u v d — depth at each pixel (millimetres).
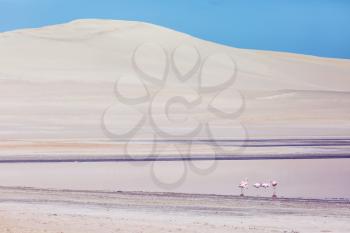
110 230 41062
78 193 68625
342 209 59500
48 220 44781
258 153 123938
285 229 45656
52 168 96750
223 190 79438
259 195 75750
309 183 85750
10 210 51406
